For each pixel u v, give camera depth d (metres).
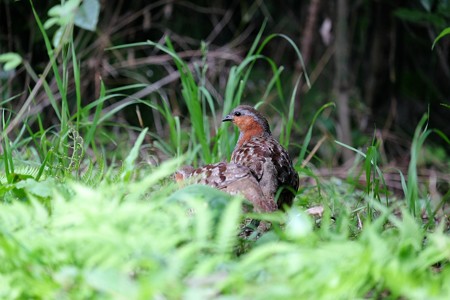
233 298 4.21
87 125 10.72
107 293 4.35
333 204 9.33
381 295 5.20
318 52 19.91
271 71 19.67
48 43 9.55
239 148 9.63
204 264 4.66
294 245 4.98
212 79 17.84
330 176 13.53
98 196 5.39
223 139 11.34
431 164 17.64
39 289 4.48
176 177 9.08
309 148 18.08
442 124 19.81
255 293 4.28
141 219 5.15
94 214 5.04
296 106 18.52
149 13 18.50
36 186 6.79
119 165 11.57
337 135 18.75
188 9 19.81
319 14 19.72
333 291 4.36
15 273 4.68
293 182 9.27
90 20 10.83
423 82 19.25
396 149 19.06
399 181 16.39
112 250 4.71
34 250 4.79
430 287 4.57
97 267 4.72
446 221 9.16
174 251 5.07
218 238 5.02
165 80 17.27
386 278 4.67
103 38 16.75
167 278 4.20
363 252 4.64
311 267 4.62
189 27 19.86
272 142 9.65
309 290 4.43
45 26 9.17
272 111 18.86
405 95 19.75
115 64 18.05
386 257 4.80
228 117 11.07
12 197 7.22
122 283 4.21
